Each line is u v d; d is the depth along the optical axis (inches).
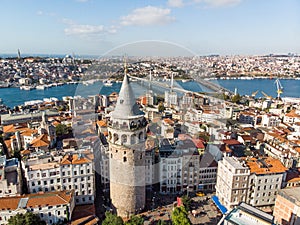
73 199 3331.7
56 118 6501.0
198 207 3636.8
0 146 4724.4
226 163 3563.0
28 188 3336.6
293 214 3011.8
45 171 3326.8
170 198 3754.9
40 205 2945.4
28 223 2687.0
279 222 3223.4
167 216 3329.2
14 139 4904.0
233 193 3403.1
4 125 6550.2
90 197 3528.5
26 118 6811.0
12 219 2719.0
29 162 3427.7
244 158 3759.8
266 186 3481.8
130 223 2669.8
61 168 3361.2
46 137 4660.4
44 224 2940.5
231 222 2349.9
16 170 3462.1
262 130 6181.1
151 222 3201.3
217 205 3590.1
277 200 3257.9
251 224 2341.3
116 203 2881.4
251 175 3405.5
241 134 5703.7
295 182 3695.9
